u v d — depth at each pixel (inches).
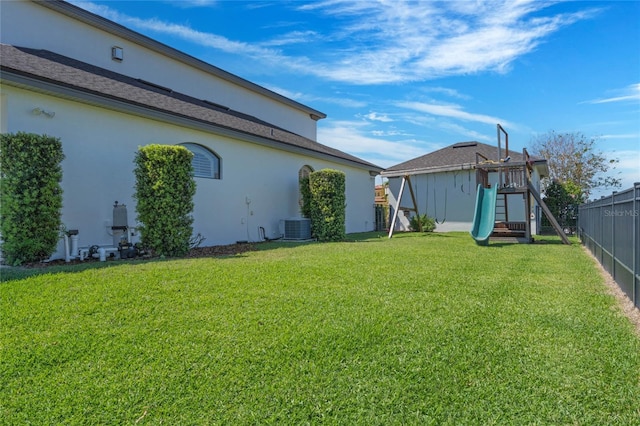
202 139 360.8
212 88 533.6
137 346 109.2
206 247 348.5
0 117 235.3
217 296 157.8
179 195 279.4
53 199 231.5
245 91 591.2
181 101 406.9
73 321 126.3
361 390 88.0
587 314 143.3
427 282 191.2
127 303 145.1
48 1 346.3
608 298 169.2
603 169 954.7
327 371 96.4
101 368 97.3
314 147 551.5
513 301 159.9
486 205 442.0
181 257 269.6
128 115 299.6
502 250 342.3
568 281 205.2
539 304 156.4
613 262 213.2
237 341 112.9
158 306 143.2
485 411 80.0
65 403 83.0
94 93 262.8
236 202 398.6
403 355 105.0
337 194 444.1
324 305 148.1
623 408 80.6
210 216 366.6
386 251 314.7
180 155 279.9
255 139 407.8
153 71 452.4
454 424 76.4
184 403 83.4
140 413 80.0
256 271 208.7
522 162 443.8
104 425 76.7
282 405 82.7
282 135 528.4
